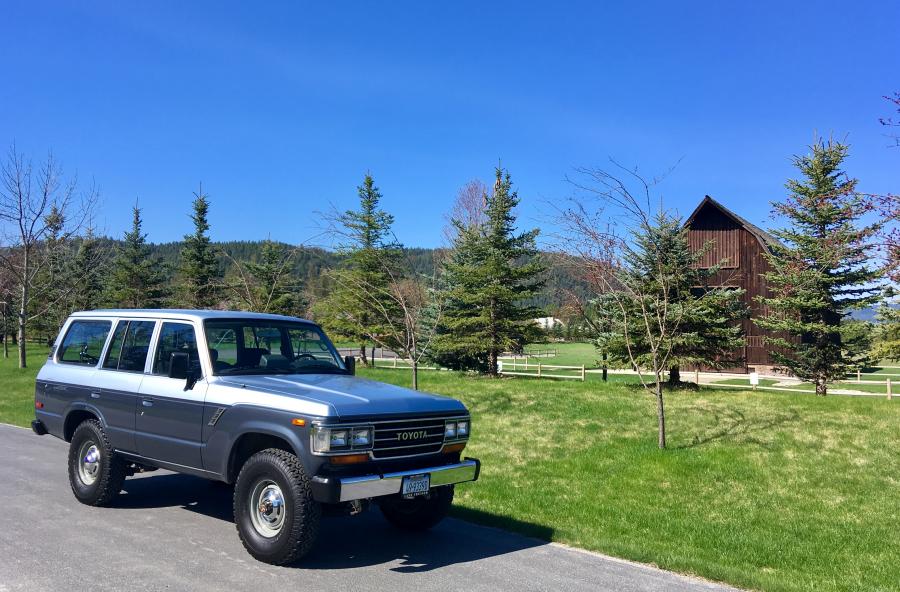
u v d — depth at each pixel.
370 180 22.61
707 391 16.41
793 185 20.28
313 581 5.00
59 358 7.95
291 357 6.89
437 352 21.53
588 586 5.15
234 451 5.74
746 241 34.06
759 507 7.79
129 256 37.56
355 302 23.16
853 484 8.64
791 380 29.88
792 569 5.91
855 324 23.19
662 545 6.38
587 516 7.31
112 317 7.43
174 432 6.20
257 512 5.48
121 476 6.98
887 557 6.21
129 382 6.77
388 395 5.82
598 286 12.74
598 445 10.54
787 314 21.20
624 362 17.20
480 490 8.21
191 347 6.41
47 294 28.97
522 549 6.09
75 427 7.65
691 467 9.27
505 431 11.66
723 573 5.45
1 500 7.24
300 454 5.16
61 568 5.09
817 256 19.64
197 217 34.47
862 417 12.12
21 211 22.59
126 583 4.81
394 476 5.28
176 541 5.91
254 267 25.27
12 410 15.30
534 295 20.61
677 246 15.97
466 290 21.59
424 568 5.43
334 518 7.02
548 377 22.20
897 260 8.88
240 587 4.80
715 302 16.62
